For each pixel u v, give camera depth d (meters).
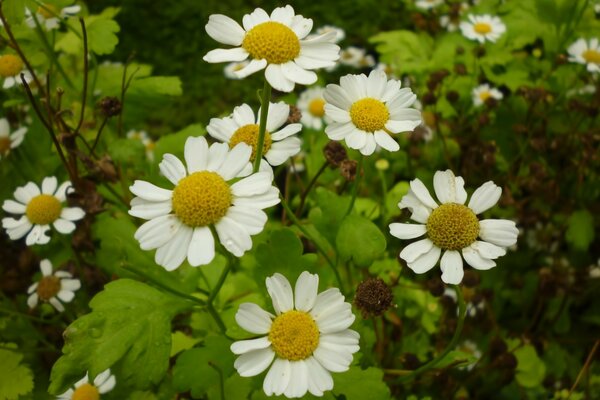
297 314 0.09
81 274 0.14
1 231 0.16
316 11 0.29
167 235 0.09
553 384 0.15
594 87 0.19
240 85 0.26
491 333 0.16
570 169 0.18
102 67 0.17
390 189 0.18
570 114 0.19
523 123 0.19
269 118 0.11
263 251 0.11
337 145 0.13
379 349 0.13
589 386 0.15
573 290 0.16
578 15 0.19
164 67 0.27
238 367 0.09
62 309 0.14
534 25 0.20
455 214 0.10
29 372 0.13
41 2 0.15
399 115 0.10
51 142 0.16
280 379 0.09
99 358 0.09
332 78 0.25
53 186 0.14
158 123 0.25
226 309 0.13
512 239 0.10
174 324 0.14
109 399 0.13
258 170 0.10
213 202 0.09
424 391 0.14
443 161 0.19
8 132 0.16
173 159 0.09
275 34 0.09
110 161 0.14
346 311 0.09
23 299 0.15
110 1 0.28
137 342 0.10
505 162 0.18
